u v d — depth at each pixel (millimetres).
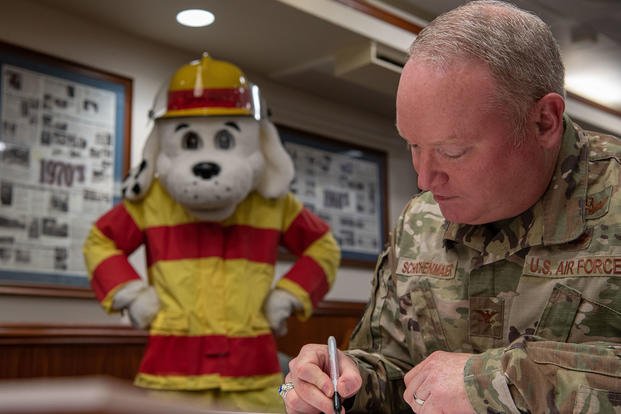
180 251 2488
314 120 3996
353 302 3920
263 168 2611
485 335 1062
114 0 2998
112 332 3002
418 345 1154
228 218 2572
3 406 214
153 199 2562
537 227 997
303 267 2682
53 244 2961
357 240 4102
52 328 2850
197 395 2416
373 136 4309
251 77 3725
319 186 3955
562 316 968
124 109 3242
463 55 891
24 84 2961
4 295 2805
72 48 3115
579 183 987
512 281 1042
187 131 2525
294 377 1039
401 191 4422
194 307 2443
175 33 3291
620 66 4016
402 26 3379
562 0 3299
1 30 2928
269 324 2586
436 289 1140
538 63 930
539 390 792
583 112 4273
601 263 949
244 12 3057
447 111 884
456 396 832
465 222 1020
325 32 3229
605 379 771
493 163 915
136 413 230
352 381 992
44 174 2975
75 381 240
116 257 2518
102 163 3145
